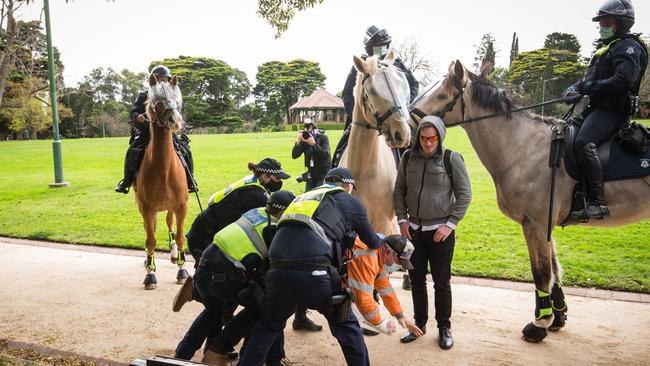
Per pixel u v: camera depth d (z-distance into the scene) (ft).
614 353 12.67
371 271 11.10
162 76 18.40
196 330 11.66
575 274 18.78
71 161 73.82
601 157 12.50
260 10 23.95
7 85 93.66
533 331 13.34
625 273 18.75
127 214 33.24
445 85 14.03
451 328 14.47
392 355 12.89
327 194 10.61
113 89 258.57
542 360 12.39
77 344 13.84
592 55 12.95
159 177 18.33
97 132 218.59
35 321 15.53
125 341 14.06
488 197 35.40
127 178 19.95
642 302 16.14
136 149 19.44
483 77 13.99
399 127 11.96
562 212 13.20
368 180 13.52
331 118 200.23
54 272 20.93
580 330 14.12
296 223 10.31
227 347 11.14
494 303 16.46
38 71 63.36
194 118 212.23
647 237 23.91
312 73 240.32
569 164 12.71
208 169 55.47
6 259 23.13
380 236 11.39
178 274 19.56
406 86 12.60
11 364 12.26
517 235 25.16
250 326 11.21
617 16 12.05
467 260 21.26
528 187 13.20
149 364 9.87
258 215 11.51
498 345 13.33
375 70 12.30
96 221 31.22
